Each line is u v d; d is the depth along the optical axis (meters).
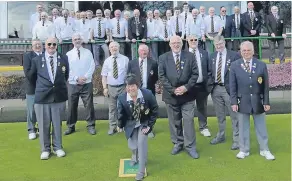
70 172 4.80
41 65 5.18
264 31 10.30
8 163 5.12
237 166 4.90
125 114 4.61
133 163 4.94
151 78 5.82
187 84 5.02
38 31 9.17
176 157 5.26
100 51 9.29
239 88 5.04
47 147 5.34
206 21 9.59
